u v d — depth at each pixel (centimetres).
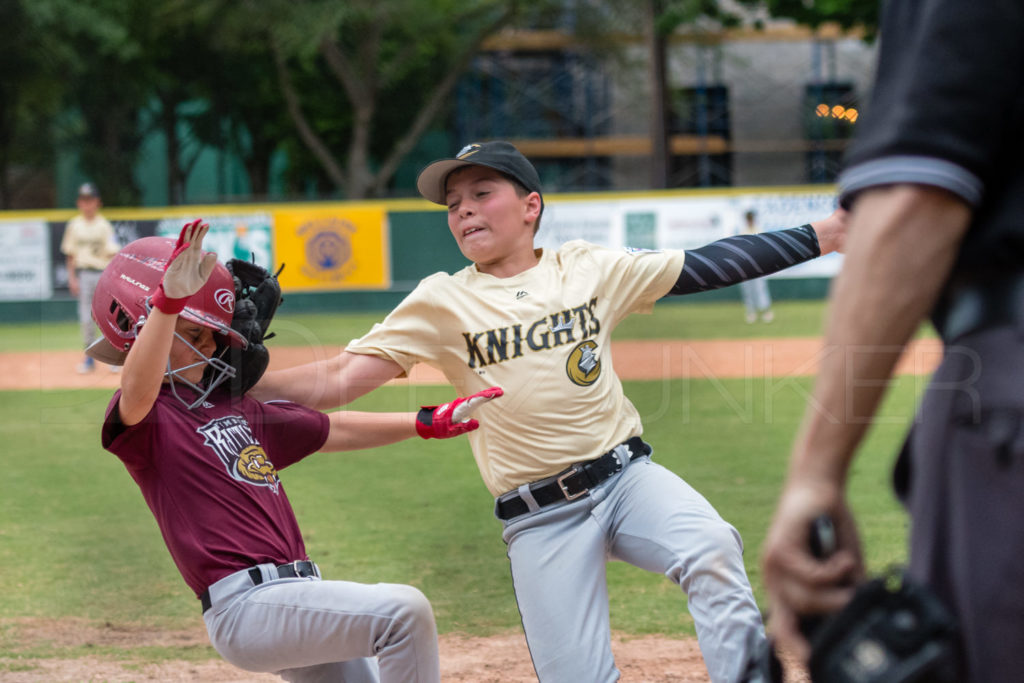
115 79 6844
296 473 2009
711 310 4466
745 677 397
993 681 332
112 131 7181
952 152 319
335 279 4431
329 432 822
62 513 1744
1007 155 337
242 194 8269
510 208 824
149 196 7888
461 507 1731
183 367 766
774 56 7956
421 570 1387
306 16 6066
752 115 8006
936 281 326
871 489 1684
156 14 6331
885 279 325
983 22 324
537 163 8006
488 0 6444
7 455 2233
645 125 8069
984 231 341
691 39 6888
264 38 6512
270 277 819
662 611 1243
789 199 4534
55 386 2988
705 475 1859
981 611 334
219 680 1044
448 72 7444
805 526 334
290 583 729
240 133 7919
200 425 757
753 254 840
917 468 365
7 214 4400
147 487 755
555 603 775
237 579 726
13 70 6450
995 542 332
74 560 1472
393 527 1606
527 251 848
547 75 7975
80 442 2366
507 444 804
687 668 1054
